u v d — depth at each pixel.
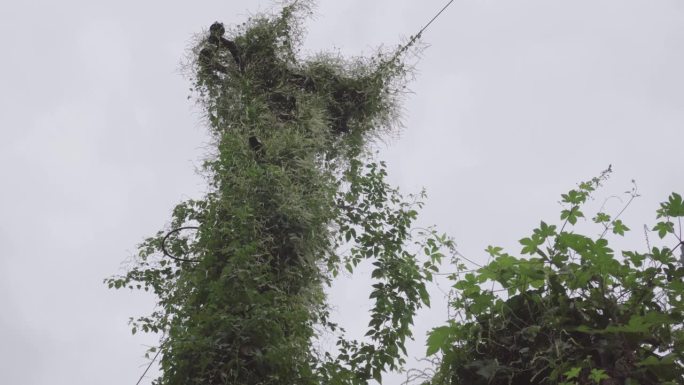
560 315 2.14
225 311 3.81
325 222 4.69
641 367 2.01
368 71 5.91
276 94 5.42
